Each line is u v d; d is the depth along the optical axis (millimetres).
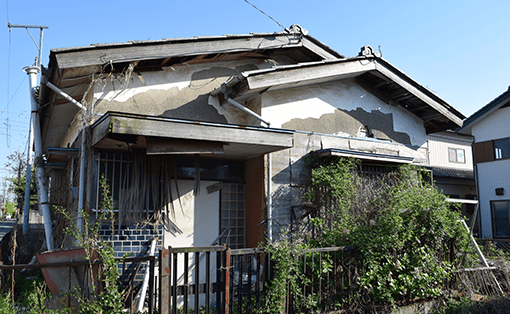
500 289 7711
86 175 6988
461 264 7434
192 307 6941
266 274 5309
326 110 9789
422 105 11172
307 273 5773
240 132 6820
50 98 7941
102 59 7039
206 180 8219
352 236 6141
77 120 8211
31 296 5789
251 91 8492
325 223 8617
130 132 5816
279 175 8656
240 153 8188
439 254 6887
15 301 6309
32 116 9133
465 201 8805
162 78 8211
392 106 11094
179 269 7402
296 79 8711
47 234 8734
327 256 5746
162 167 7387
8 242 8820
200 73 8711
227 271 4703
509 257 9516
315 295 5527
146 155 7242
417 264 6445
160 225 7215
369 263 6066
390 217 6324
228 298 4676
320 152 9023
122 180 6980
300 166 9031
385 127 10805
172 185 7586
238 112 9070
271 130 7133
